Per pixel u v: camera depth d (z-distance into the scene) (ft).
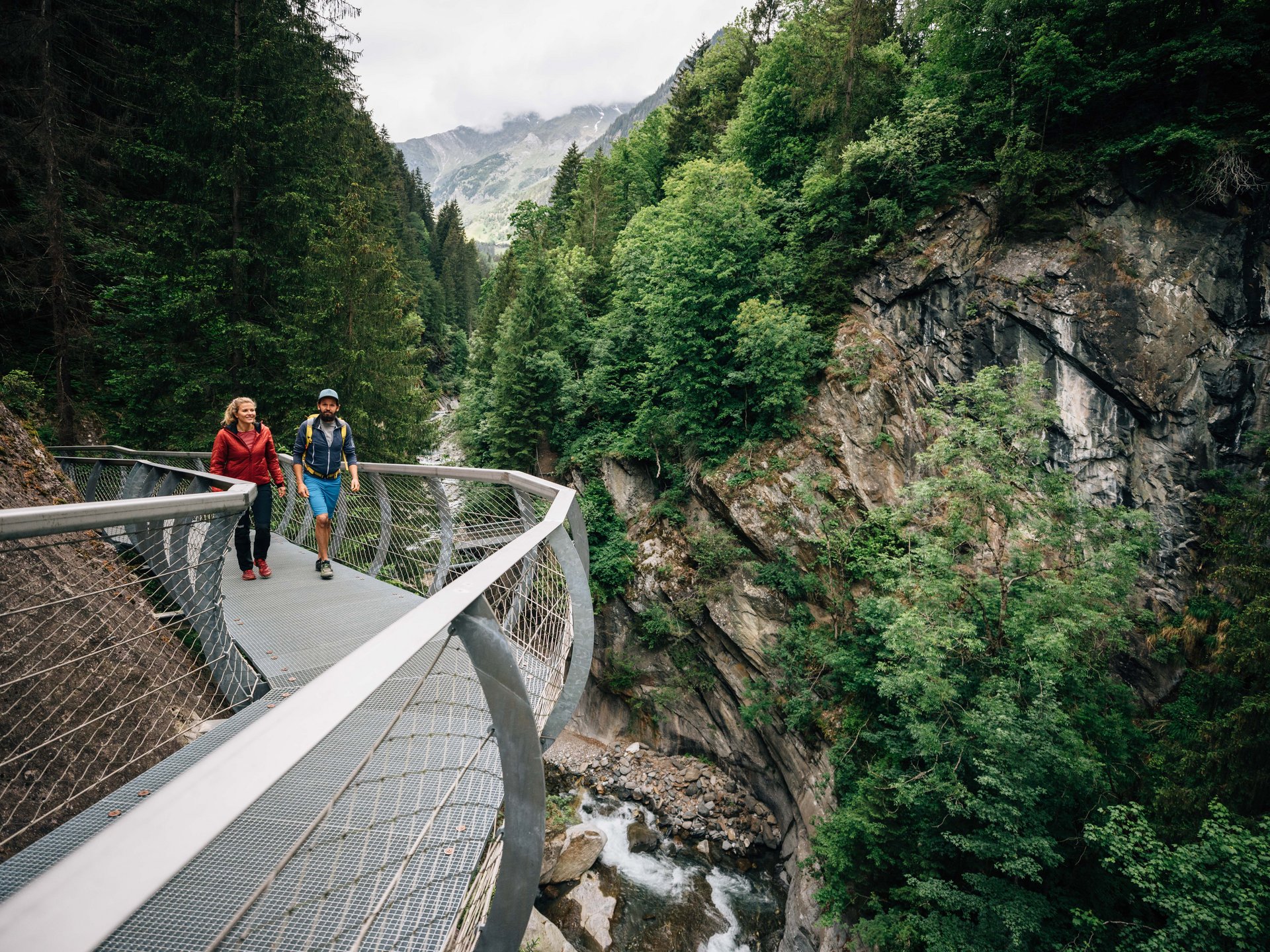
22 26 38.70
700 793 62.08
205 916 5.30
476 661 5.16
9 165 39.68
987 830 34.04
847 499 64.54
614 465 82.33
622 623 75.77
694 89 122.52
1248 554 42.11
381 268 48.80
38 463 17.04
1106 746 40.29
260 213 42.75
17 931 1.34
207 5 41.06
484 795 7.10
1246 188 56.34
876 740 47.01
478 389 109.91
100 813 7.24
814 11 85.30
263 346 40.55
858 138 77.82
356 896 5.54
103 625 10.36
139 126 46.78
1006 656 39.37
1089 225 64.08
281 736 2.52
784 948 43.96
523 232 155.63
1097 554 40.09
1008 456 42.06
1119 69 62.85
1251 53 56.08
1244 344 56.39
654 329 77.00
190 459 34.37
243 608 16.26
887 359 68.64
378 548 22.06
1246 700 32.86
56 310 39.65
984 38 70.79
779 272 74.13
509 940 5.44
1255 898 24.03
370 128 63.93
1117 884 33.81
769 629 63.46
